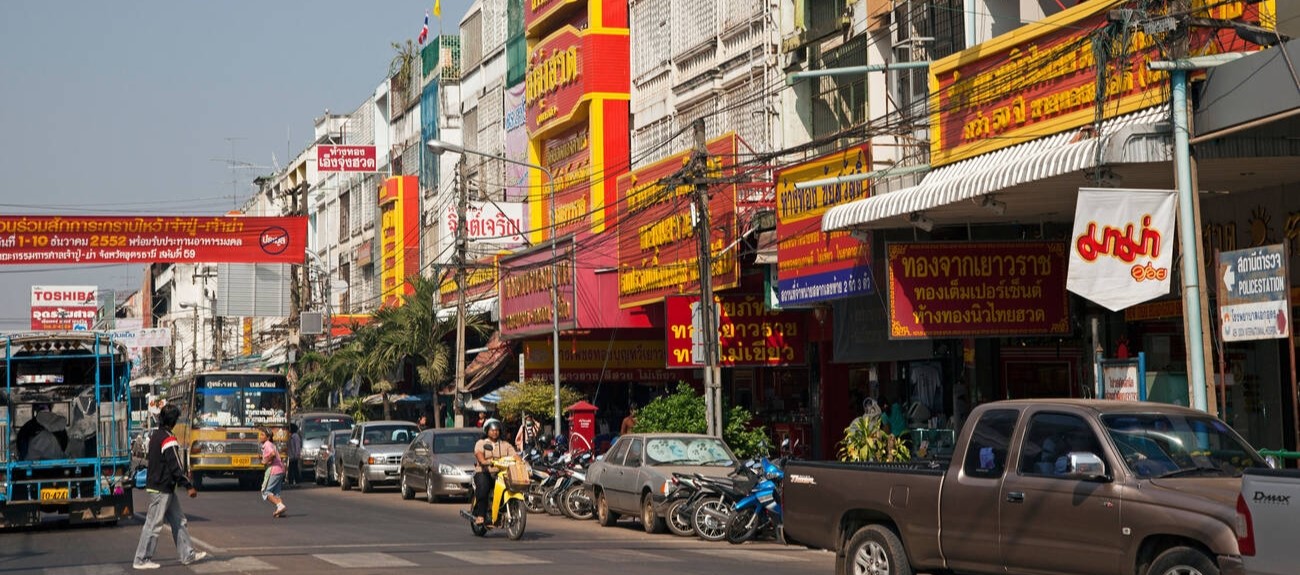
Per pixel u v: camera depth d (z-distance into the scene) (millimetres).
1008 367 26016
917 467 12664
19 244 39156
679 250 32281
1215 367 20859
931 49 26734
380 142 71812
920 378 28531
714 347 26188
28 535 22656
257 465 39844
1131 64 18938
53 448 24062
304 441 45031
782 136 31703
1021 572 11188
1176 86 16609
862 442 24672
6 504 23094
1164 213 16609
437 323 48562
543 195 46094
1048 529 10906
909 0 27453
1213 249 20688
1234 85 16266
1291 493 8961
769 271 29344
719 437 24266
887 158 26203
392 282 63594
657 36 38938
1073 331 24203
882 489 12539
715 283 30266
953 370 27172
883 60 28547
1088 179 18125
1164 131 17016
